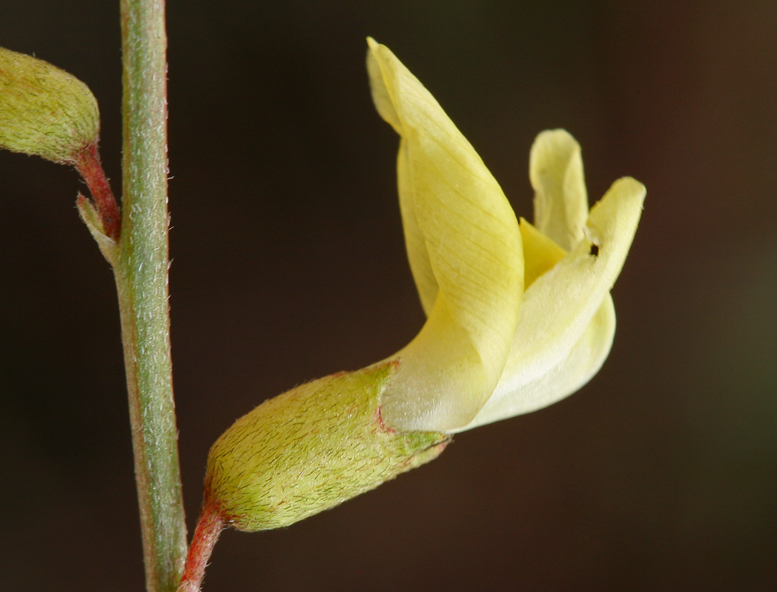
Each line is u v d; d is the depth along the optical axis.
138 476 0.08
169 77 0.12
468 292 0.08
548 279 0.08
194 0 0.12
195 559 0.08
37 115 0.08
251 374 0.12
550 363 0.08
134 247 0.08
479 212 0.08
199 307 0.12
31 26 0.12
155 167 0.08
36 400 0.12
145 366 0.08
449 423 0.08
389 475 0.08
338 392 0.08
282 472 0.08
